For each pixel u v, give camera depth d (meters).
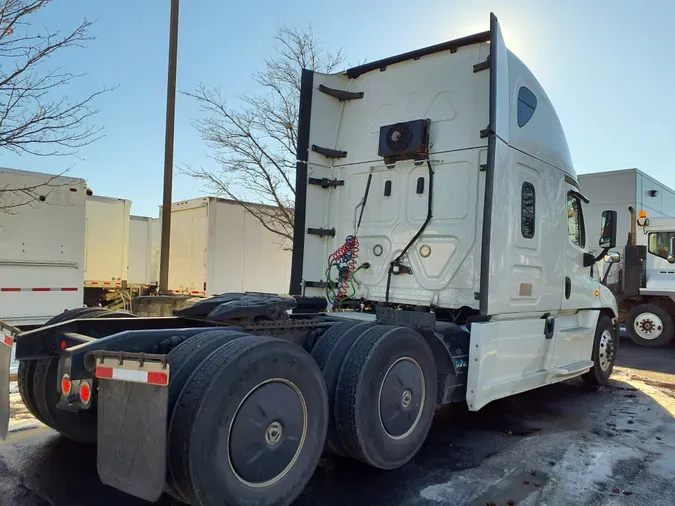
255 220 14.01
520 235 5.30
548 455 4.75
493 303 4.85
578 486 4.07
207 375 2.94
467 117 5.49
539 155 5.73
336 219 6.38
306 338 4.27
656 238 12.44
